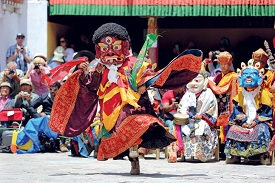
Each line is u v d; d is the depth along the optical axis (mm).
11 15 32250
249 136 21172
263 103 21234
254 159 21406
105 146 16953
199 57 16891
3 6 31344
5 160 22109
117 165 20562
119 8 32656
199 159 21875
